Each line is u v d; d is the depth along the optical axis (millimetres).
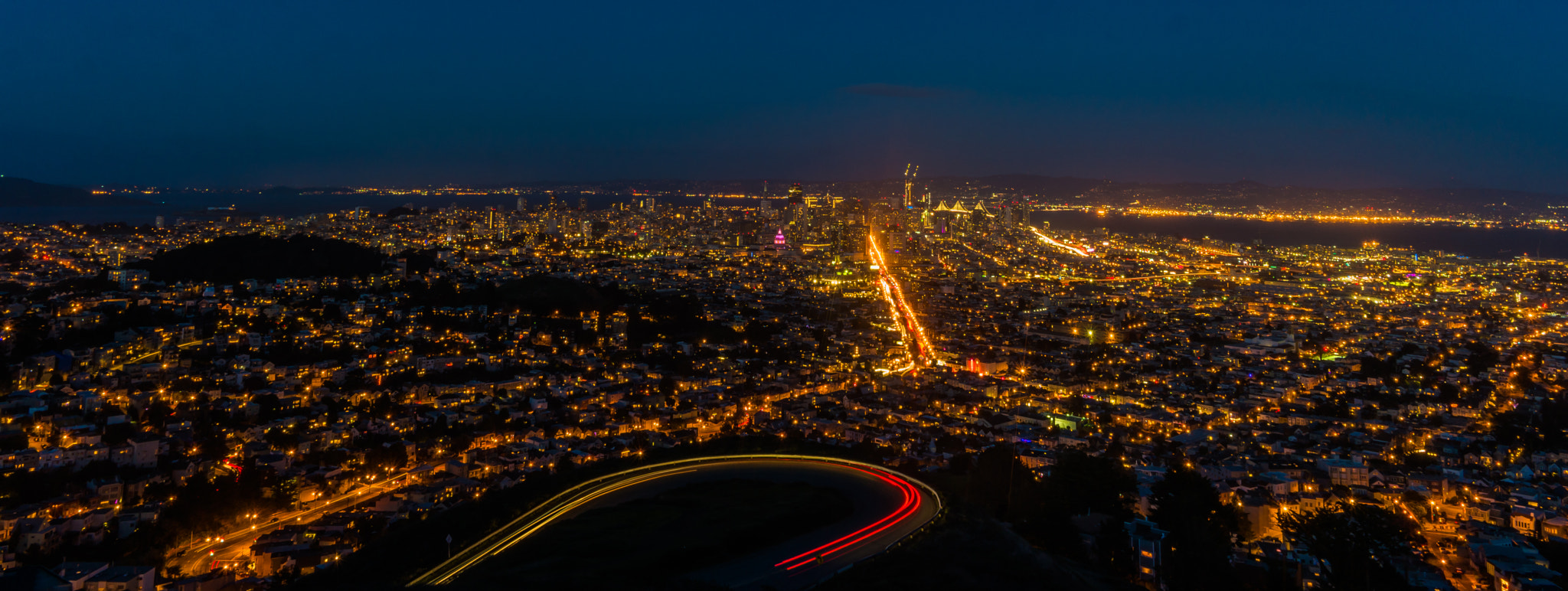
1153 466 177500
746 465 150625
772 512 110312
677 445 196500
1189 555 102312
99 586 121125
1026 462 178750
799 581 88125
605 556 99125
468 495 166125
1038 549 99375
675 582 86312
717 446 167625
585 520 115312
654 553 95625
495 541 113562
